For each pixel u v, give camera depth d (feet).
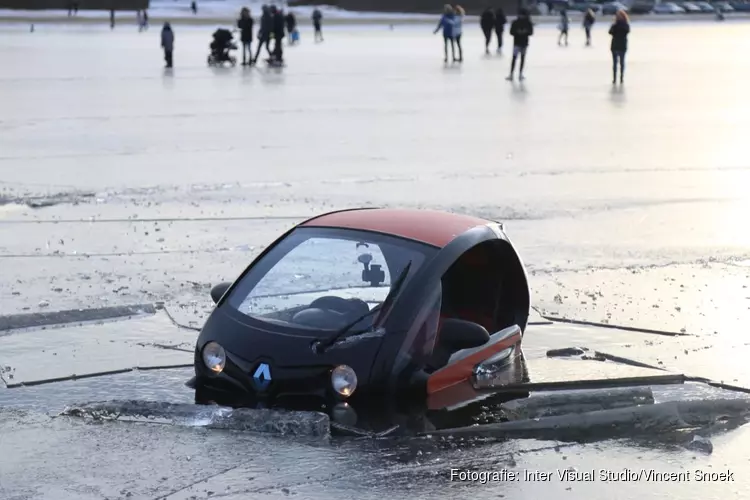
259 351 33.99
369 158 92.17
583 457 31.32
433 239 36.78
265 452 31.01
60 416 34.04
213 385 35.12
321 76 179.73
